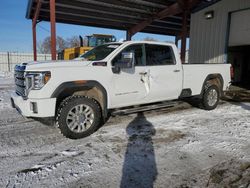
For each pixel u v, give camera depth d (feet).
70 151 12.85
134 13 52.37
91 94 16.08
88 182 9.78
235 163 11.39
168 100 20.15
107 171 10.67
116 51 16.33
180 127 17.03
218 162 11.49
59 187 9.43
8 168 10.99
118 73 16.06
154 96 18.40
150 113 21.29
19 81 15.19
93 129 15.16
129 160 11.73
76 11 49.03
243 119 19.35
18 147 13.47
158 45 18.61
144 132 15.88
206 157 12.04
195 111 22.33
